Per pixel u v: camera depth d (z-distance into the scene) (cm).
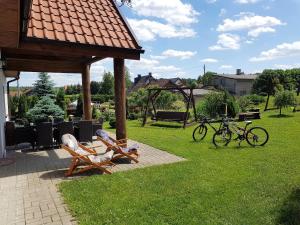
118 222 415
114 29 812
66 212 454
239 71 6356
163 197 501
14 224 419
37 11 739
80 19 789
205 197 497
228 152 847
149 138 1130
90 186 564
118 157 738
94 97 4912
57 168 710
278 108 2095
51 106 1952
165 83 5544
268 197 491
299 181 565
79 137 980
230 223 405
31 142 935
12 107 2198
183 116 1571
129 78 7494
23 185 586
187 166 694
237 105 1836
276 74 3844
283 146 905
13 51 837
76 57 1038
